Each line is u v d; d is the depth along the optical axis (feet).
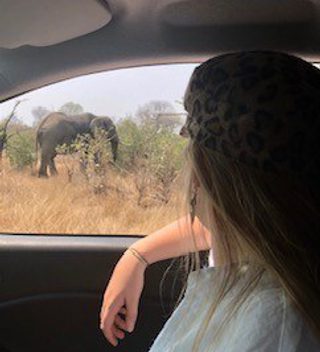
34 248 7.12
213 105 2.52
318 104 2.45
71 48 6.00
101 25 5.51
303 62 2.67
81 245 7.08
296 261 2.36
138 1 5.08
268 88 2.43
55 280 7.13
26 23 5.27
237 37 5.78
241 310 2.38
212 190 2.54
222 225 2.55
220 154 2.50
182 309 2.65
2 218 8.39
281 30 5.61
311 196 2.39
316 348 2.26
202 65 2.73
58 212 8.47
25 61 6.15
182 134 2.89
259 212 2.39
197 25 5.57
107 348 7.07
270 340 2.26
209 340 2.42
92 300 7.10
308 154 2.40
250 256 2.48
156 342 2.70
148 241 5.08
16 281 7.16
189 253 4.14
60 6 4.95
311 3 5.05
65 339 7.14
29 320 7.16
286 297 2.33
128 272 5.05
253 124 2.41
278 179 2.39
